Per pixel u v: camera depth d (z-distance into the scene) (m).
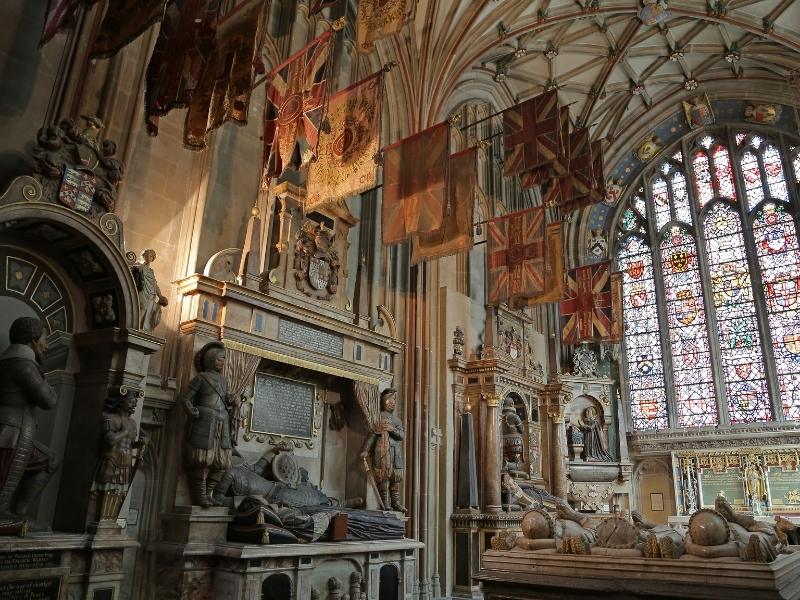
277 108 10.36
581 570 6.20
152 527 8.81
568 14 20.08
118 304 8.15
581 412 22.16
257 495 9.41
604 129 25.38
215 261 10.09
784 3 19.59
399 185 11.54
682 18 21.44
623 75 23.80
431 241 12.50
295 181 11.91
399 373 14.62
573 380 22.03
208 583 8.59
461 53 18.36
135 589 8.55
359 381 12.38
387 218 11.48
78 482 7.70
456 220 12.26
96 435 7.73
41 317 8.08
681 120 25.69
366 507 11.85
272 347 10.62
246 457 10.48
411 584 11.52
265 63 12.40
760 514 19.73
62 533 7.23
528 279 14.81
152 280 8.54
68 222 7.51
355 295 13.64
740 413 21.86
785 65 22.05
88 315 8.46
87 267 8.15
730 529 5.88
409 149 11.62
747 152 24.53
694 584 5.52
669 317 24.20
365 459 12.11
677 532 6.65
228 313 9.97
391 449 12.48
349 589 10.22
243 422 10.48
